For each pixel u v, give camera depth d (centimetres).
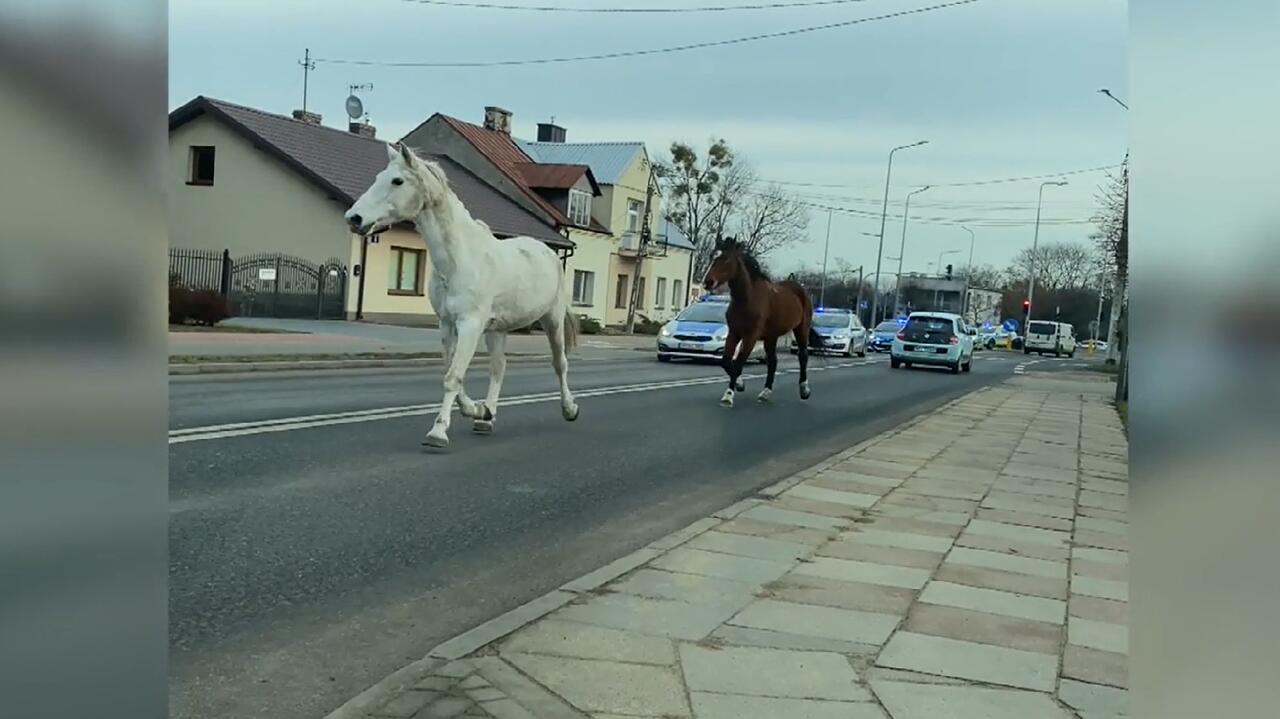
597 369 2173
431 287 930
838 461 963
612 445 1016
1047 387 2475
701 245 6431
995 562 581
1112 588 531
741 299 1474
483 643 406
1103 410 1791
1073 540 653
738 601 478
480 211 3675
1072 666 405
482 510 682
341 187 3058
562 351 1123
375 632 438
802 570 542
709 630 433
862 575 537
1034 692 375
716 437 1134
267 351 1731
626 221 4781
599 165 4741
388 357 1812
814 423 1345
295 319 2836
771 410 1489
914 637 435
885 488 820
